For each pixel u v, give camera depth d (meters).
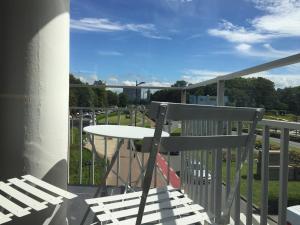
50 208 2.06
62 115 2.18
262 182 1.91
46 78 2.08
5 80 2.04
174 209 1.73
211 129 2.56
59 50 2.12
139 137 2.07
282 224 1.78
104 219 1.54
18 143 2.05
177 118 1.28
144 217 1.61
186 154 3.23
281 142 1.76
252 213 2.02
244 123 2.00
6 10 2.01
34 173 2.07
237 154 1.73
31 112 2.05
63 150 2.20
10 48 2.02
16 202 1.49
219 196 2.28
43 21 2.04
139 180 2.87
